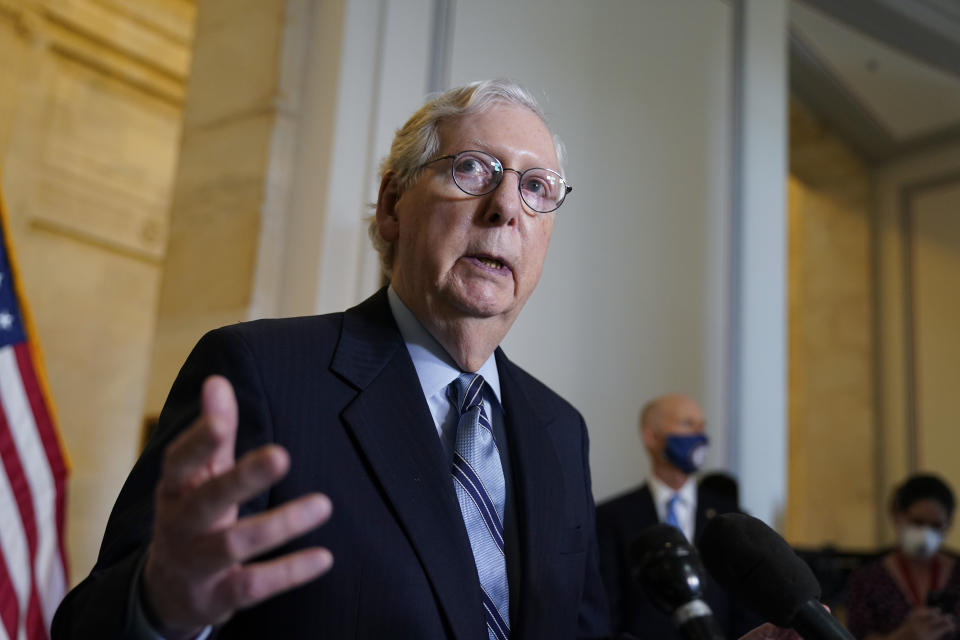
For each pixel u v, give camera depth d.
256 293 3.73
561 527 1.38
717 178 5.12
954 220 8.00
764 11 5.57
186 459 0.72
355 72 3.87
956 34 6.94
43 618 2.92
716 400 4.85
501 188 1.37
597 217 4.53
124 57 7.33
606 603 1.56
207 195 4.02
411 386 1.33
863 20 6.75
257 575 0.73
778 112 5.50
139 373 7.37
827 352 8.37
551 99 4.41
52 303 6.82
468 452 1.35
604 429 4.38
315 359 1.29
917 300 8.06
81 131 7.06
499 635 1.24
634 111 4.79
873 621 3.87
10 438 3.00
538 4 4.43
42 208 6.76
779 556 1.02
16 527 2.92
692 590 1.11
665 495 3.45
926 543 3.83
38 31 6.73
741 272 5.06
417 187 1.42
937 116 7.84
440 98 1.47
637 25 4.89
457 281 1.35
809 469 8.24
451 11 4.09
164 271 4.09
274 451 0.70
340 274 3.70
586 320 4.40
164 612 0.77
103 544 1.08
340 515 1.17
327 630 1.12
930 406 7.82
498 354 1.57
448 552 1.20
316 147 3.84
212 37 4.30
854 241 8.39
